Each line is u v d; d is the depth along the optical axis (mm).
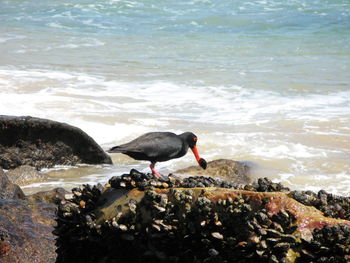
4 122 14047
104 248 6469
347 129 16547
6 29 30984
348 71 23391
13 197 10766
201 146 15227
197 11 35438
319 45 27844
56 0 39125
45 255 7977
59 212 6777
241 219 5809
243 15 34344
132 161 14859
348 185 12758
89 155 14586
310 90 20797
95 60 24750
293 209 5734
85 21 33312
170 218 6121
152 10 35938
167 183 6543
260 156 14484
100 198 6742
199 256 5906
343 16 33719
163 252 6082
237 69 23641
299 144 15352
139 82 21531
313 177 13188
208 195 6078
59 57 25156
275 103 19250
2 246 7883
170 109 18406
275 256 5453
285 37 29500
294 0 38500
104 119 17016
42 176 13438
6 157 14062
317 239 5500
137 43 28188
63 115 17172
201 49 27094
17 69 22750
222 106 18875
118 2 38031
